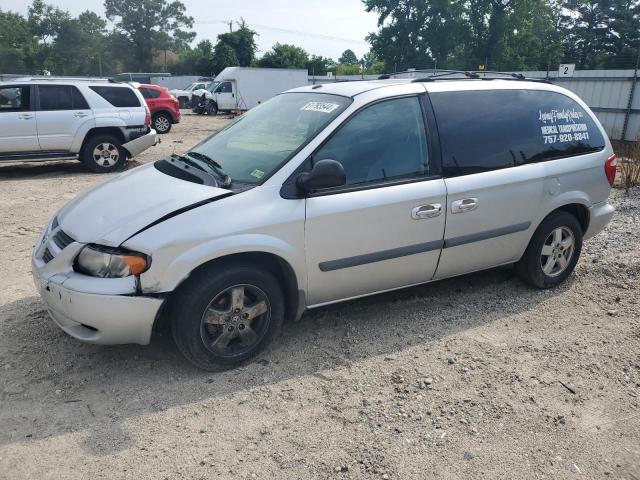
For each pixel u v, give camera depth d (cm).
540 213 455
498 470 275
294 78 3397
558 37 5097
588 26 5088
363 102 385
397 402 327
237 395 331
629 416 319
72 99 1089
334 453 284
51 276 330
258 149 386
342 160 371
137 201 347
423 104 408
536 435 301
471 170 416
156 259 314
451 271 430
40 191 930
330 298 387
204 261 323
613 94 1753
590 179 482
